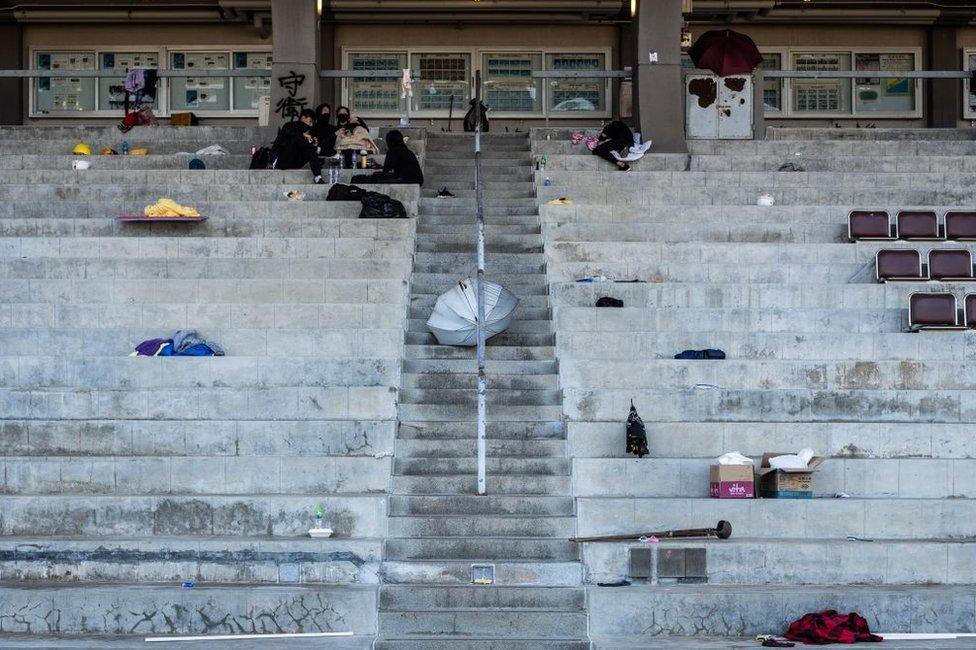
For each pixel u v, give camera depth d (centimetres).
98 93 2617
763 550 1131
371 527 1178
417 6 2553
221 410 1316
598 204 1792
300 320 1460
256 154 1936
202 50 2641
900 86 2642
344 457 1245
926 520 1180
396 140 1841
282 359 1366
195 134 2111
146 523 1185
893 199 1831
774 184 1886
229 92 2630
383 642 1044
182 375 1362
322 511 1179
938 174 1883
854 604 1081
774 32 2648
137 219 1686
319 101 2131
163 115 2628
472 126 2303
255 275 1571
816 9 2592
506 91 2644
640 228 1709
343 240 1627
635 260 1633
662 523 1176
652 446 1261
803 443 1266
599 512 1176
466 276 1571
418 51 2634
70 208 1775
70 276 1577
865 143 2055
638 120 2098
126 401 1318
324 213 1748
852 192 1834
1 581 1127
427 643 1045
